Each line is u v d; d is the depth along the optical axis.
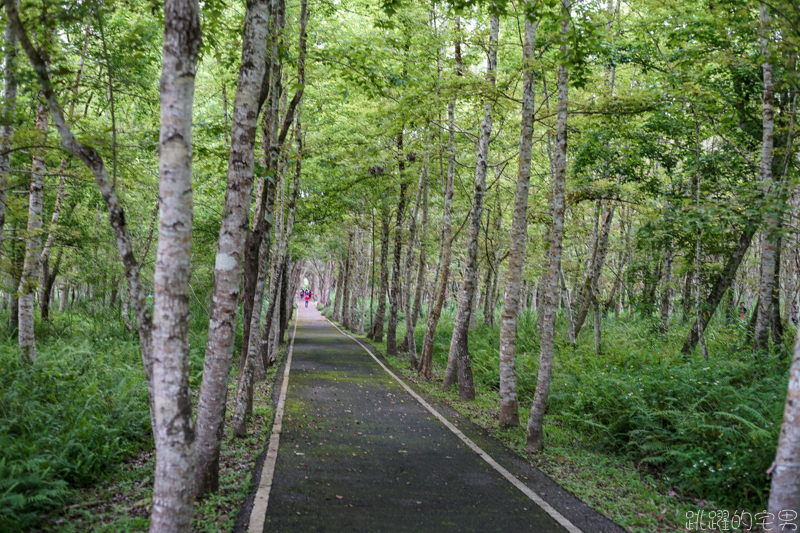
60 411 7.99
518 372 14.41
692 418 8.11
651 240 14.23
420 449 8.77
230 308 6.19
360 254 34.28
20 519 4.96
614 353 14.12
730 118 11.75
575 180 14.73
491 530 5.66
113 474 6.76
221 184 17.42
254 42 6.09
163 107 4.03
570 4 8.58
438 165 19.88
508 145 17.70
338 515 5.87
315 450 8.41
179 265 4.04
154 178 12.96
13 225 14.30
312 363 18.72
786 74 9.41
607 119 10.27
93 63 11.55
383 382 15.43
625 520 6.09
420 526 5.68
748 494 6.76
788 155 10.48
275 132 9.70
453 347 14.68
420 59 13.33
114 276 18.94
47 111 10.02
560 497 6.81
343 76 10.09
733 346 12.34
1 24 6.16
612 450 9.22
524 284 32.84
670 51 12.90
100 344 14.85
